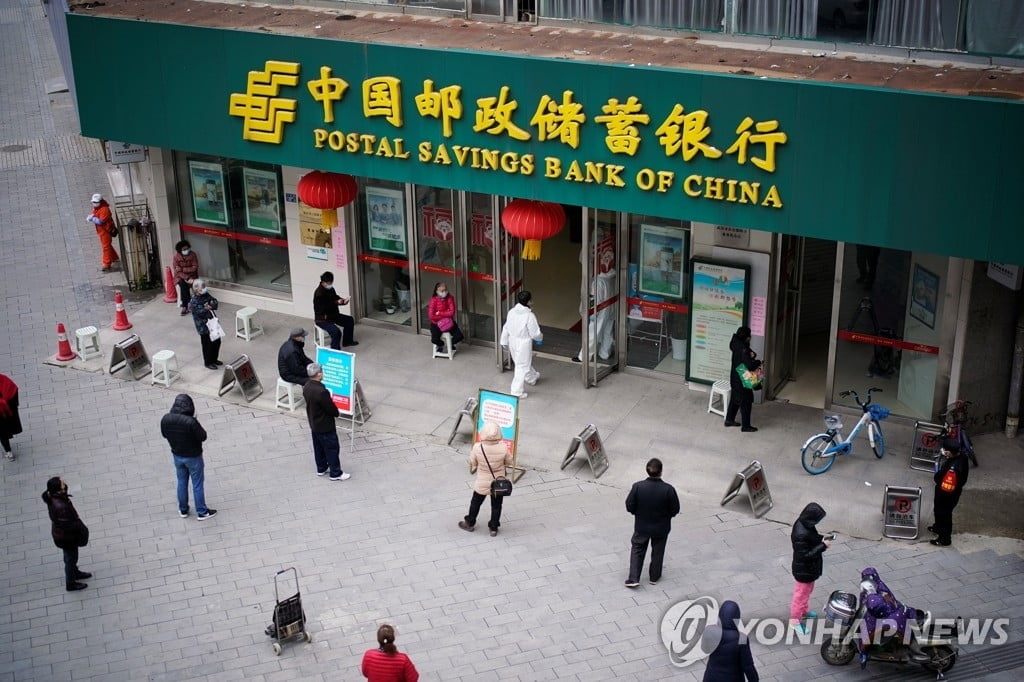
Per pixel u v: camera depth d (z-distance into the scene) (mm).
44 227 25516
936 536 14883
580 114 15961
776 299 17531
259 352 20141
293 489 16422
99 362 19938
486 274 19734
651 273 18469
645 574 14469
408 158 17484
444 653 13266
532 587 14297
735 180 15352
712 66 15383
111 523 15797
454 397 18594
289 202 20562
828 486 16016
